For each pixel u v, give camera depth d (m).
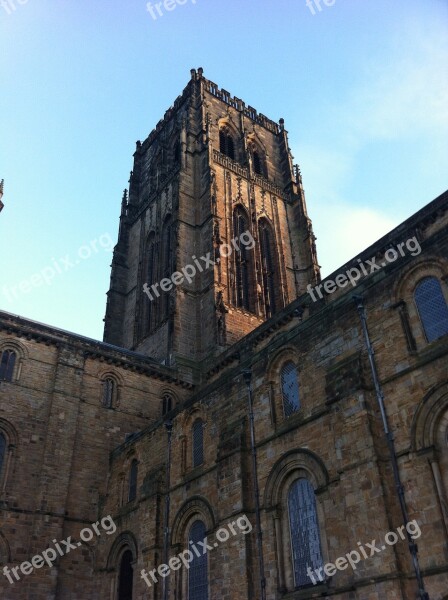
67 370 59.97
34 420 55.97
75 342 62.50
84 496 54.75
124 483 53.72
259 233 96.81
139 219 106.69
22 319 60.00
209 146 98.06
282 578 32.84
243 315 82.00
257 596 33.59
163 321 82.69
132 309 95.62
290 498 34.66
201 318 79.94
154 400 66.44
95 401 61.12
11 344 58.47
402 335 31.48
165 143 112.56
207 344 76.12
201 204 92.44
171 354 75.06
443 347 28.92
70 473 54.94
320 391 35.06
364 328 33.53
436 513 26.00
